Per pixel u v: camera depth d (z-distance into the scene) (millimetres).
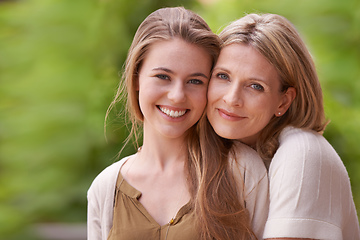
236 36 2572
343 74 7480
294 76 2600
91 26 7805
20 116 7801
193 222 2631
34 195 7645
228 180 2686
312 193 2453
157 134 2828
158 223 2732
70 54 7895
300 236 2414
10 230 7359
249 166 2697
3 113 7953
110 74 7793
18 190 7770
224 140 2801
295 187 2461
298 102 2688
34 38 7988
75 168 7594
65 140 7492
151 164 2873
